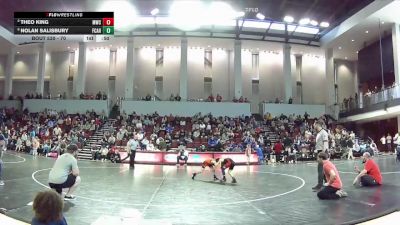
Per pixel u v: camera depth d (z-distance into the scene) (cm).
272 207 699
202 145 2334
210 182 1106
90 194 830
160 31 3011
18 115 2980
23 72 3647
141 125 2628
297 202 750
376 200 738
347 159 2277
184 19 2778
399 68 2505
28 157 1950
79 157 2272
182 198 802
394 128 2745
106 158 2156
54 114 2930
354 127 3167
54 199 278
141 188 948
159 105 3062
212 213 645
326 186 784
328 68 3253
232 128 2742
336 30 2886
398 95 2408
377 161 1816
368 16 2438
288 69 3247
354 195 805
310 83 3694
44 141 2395
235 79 3159
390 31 2734
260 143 2398
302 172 1462
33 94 3350
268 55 3662
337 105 3188
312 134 2620
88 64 3581
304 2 2533
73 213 626
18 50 3459
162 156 2009
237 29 2972
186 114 3056
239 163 2039
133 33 3056
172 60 3566
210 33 3041
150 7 2588
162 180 1141
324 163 812
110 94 3550
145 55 3566
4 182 978
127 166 1727
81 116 2927
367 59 3116
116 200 761
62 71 3584
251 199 793
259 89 3616
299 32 3050
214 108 3080
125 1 2494
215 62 3581
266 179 1198
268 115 3045
